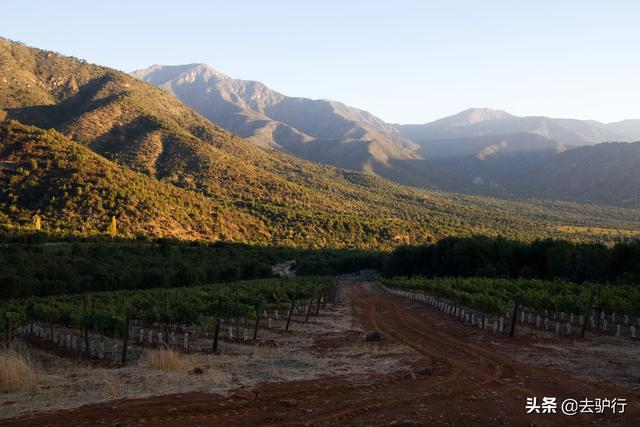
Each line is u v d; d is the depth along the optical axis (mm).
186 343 22297
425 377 14883
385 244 140500
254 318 29969
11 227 79562
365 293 67250
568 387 13547
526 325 30641
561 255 61250
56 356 21125
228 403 11758
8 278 47875
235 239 112500
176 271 67125
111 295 45875
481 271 65812
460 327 29750
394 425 10047
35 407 11688
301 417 10648
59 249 70875
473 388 13375
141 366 17172
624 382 14266
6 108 180250
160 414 10867
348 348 22000
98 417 10742
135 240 85812
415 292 56562
